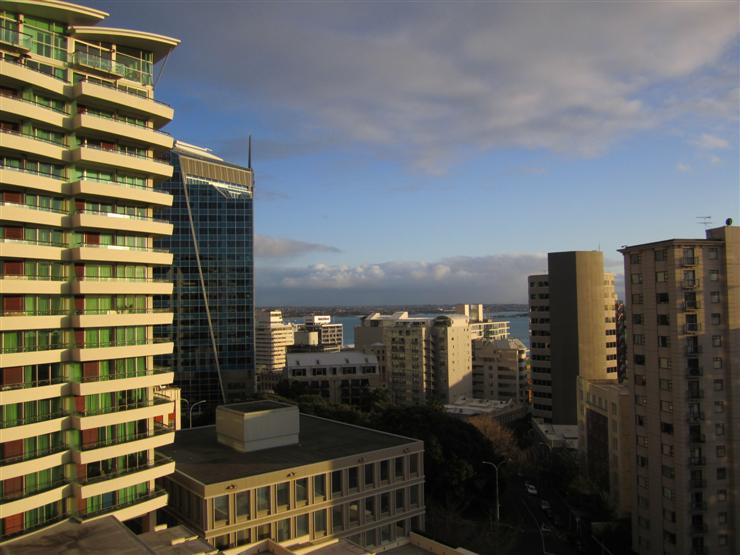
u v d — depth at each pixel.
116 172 57.03
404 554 66.44
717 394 71.19
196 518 58.84
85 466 53.47
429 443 89.19
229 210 168.88
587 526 82.44
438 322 192.25
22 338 50.53
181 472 62.31
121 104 55.47
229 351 165.38
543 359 150.62
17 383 49.94
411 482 73.88
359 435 79.75
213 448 72.69
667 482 71.56
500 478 94.50
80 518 51.91
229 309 166.25
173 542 51.62
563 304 144.88
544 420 149.38
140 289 57.94
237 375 165.12
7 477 47.84
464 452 90.19
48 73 52.97
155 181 62.22
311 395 128.38
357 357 180.12
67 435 53.16
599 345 144.00
